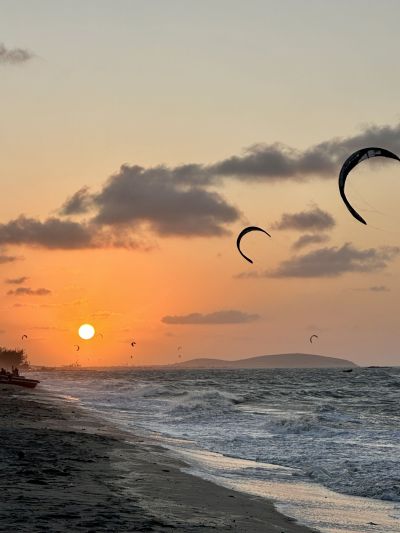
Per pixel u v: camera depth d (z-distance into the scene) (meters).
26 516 9.73
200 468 17.31
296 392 71.19
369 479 16.25
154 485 13.84
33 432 23.45
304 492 14.77
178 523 10.16
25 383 71.81
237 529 10.22
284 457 20.41
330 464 18.86
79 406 43.09
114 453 18.91
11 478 13.15
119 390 70.00
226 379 130.62
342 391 73.06
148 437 24.80
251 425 31.20
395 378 127.62
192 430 28.86
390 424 31.94
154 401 51.06
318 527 11.24
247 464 18.81
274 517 11.72
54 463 15.80
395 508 13.41
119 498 11.84
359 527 11.49
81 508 10.60
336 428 29.55
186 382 106.56
